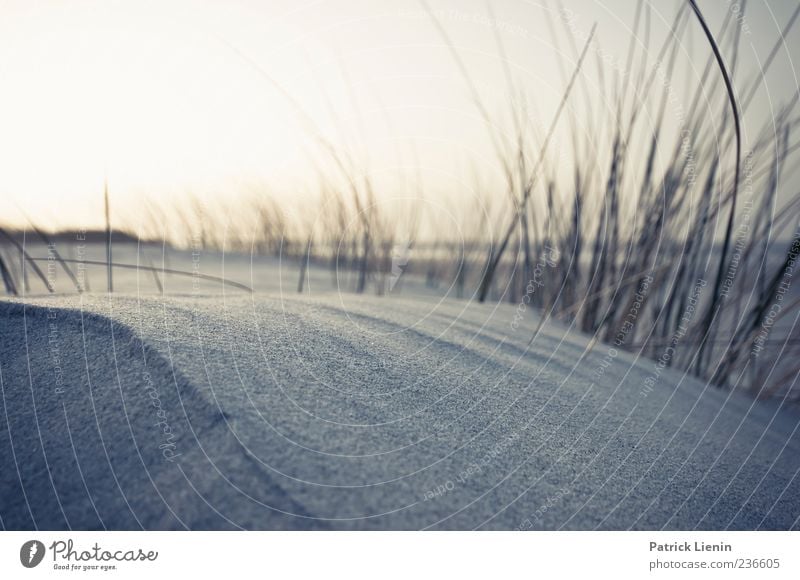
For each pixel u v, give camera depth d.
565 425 0.94
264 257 3.05
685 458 0.94
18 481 0.66
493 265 2.25
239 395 0.78
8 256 1.95
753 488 0.90
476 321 1.55
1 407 0.77
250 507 0.62
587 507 0.74
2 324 0.97
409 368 1.02
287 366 0.91
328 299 1.55
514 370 1.15
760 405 1.56
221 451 0.68
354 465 0.69
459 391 0.97
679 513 0.78
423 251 3.33
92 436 0.71
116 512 0.62
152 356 0.85
